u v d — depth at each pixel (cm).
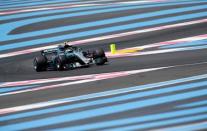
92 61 6131
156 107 3669
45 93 4691
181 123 3175
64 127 3325
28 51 8612
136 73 5356
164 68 5569
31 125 3475
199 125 3086
